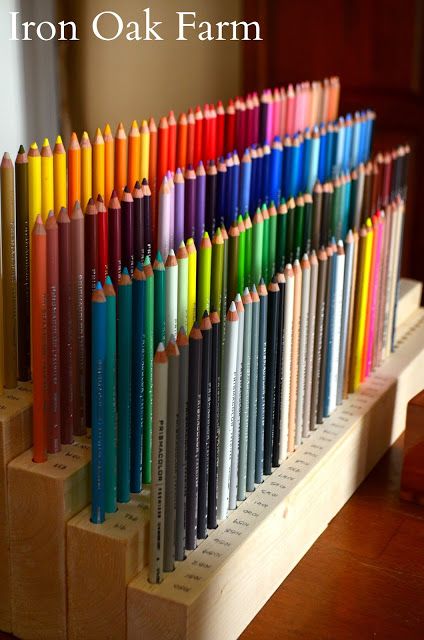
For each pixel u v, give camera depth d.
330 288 0.75
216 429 0.61
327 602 0.66
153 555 0.57
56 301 0.59
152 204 0.70
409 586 0.68
